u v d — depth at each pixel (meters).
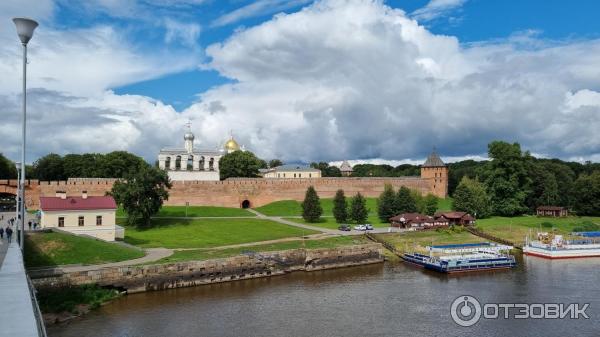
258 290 62.41
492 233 107.25
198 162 154.38
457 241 97.44
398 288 63.78
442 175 164.75
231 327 46.75
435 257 80.19
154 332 44.94
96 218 75.06
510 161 131.38
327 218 123.12
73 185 125.06
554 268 78.38
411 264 82.31
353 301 56.81
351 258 80.94
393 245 92.75
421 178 164.38
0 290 23.19
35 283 51.44
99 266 59.31
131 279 59.09
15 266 31.22
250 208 143.12
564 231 111.00
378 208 122.00
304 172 197.62
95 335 43.75
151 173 98.69
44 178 164.50
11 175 155.88
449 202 155.75
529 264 82.50
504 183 131.38
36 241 60.97
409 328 46.81
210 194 140.62
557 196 140.25
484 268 77.25
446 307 54.19
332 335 44.59
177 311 51.97
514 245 97.81
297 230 102.69
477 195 125.38
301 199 150.38
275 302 56.28
